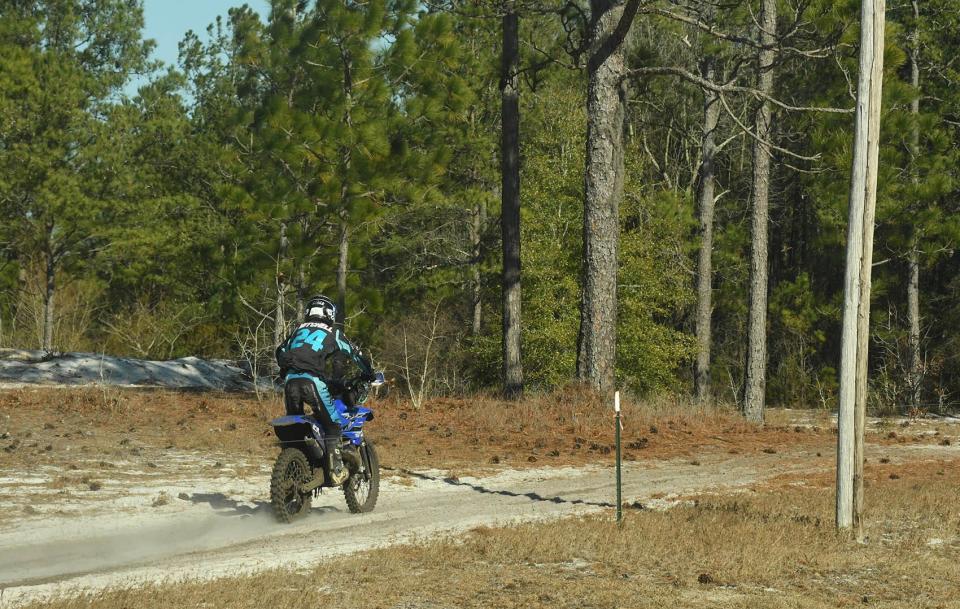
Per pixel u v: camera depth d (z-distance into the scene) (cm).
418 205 3061
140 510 1295
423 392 2828
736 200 5203
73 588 885
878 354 4525
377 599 873
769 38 3070
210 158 4744
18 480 1434
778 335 4962
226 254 4216
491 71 3272
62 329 4809
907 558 1095
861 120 1195
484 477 1697
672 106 4772
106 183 4569
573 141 4038
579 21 2983
